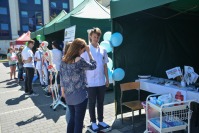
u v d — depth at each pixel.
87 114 4.56
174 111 2.86
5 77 10.77
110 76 4.45
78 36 5.95
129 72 4.44
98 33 3.47
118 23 4.17
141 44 4.57
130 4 3.47
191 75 3.52
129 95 4.45
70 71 2.69
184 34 5.36
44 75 6.56
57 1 35.47
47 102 5.77
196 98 3.06
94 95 3.60
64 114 4.71
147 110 3.09
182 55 5.35
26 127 4.05
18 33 33.00
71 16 5.82
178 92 3.21
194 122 3.07
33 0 33.66
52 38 10.30
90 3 6.97
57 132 3.78
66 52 2.97
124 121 4.16
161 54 4.95
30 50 6.52
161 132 2.76
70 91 2.72
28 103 5.73
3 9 31.55
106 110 4.84
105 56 3.67
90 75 3.52
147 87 4.01
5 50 32.12
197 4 4.35
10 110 5.16
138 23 4.47
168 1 2.76
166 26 5.01
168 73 3.85
